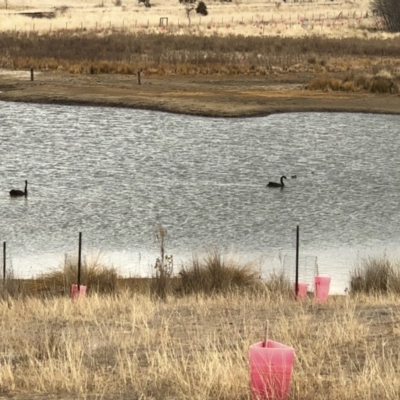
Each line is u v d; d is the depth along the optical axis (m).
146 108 74.50
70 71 96.62
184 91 83.69
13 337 17.77
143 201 44.62
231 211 42.97
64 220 40.78
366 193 47.34
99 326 18.67
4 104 76.00
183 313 20.69
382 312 20.16
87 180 49.47
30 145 59.06
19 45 114.62
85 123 67.56
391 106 76.88
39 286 28.14
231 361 14.59
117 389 13.84
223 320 19.38
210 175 51.22
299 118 71.06
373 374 13.86
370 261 30.34
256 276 28.73
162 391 13.69
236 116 71.38
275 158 56.19
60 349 16.41
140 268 32.56
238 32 154.88
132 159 55.34
